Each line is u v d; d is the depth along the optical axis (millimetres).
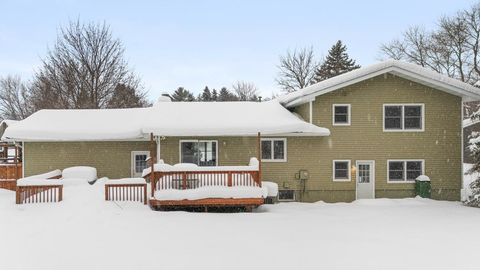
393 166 18828
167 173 15344
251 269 7652
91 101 39000
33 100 44062
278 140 18906
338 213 14734
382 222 12750
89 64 39656
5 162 23172
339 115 18766
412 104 18703
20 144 20469
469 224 12414
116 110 22625
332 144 18766
